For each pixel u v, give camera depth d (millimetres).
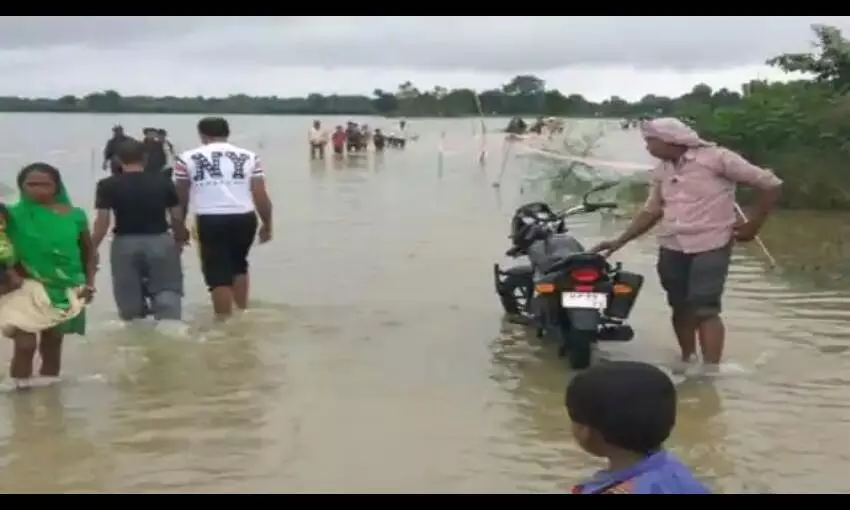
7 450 6379
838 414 7051
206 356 8570
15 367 7688
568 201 21469
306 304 10578
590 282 8047
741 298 10781
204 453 6336
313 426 6836
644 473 3088
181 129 78375
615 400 3104
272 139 62500
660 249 8195
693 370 8039
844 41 21531
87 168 31078
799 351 8633
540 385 7801
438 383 7844
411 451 6387
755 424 6840
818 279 11906
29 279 7570
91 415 7047
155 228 9570
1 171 28984
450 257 13531
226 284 9977
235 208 9922
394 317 9992
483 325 9703
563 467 6137
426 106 76500
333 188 24547
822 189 18531
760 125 19484
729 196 7875
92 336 9148
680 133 7875
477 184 25953
